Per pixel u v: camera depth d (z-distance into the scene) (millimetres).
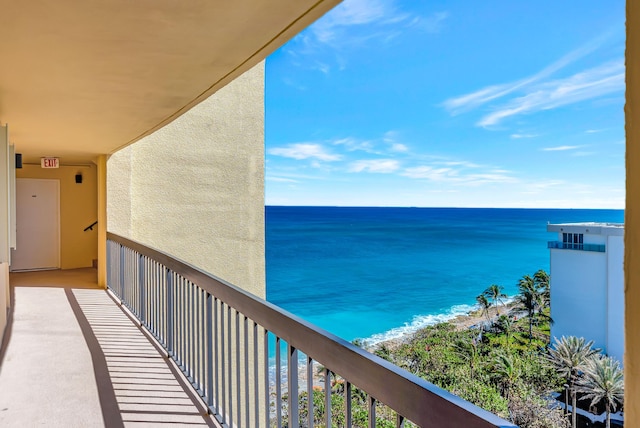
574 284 16750
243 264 10445
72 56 2828
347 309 39562
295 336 1692
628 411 602
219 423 2812
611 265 15078
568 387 13031
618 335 14523
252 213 10625
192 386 3416
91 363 3965
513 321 28500
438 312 38531
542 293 30156
